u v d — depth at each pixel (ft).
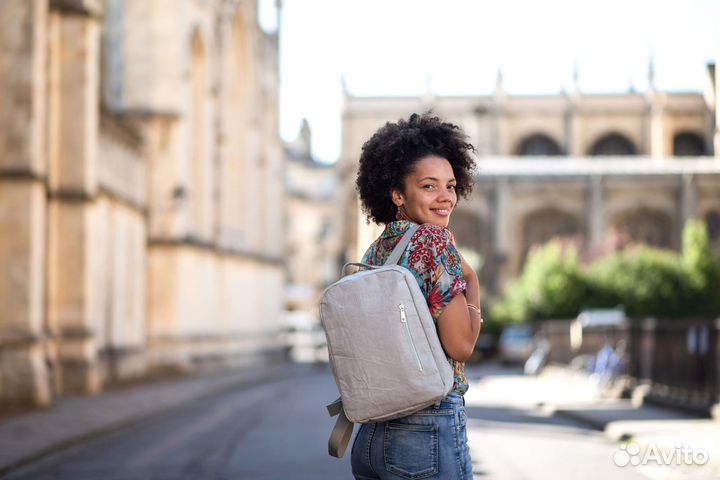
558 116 304.91
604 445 49.70
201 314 138.10
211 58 142.10
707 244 209.87
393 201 13.23
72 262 87.10
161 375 125.29
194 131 141.79
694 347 64.64
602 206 276.00
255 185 181.57
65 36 87.25
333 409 12.62
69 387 87.04
